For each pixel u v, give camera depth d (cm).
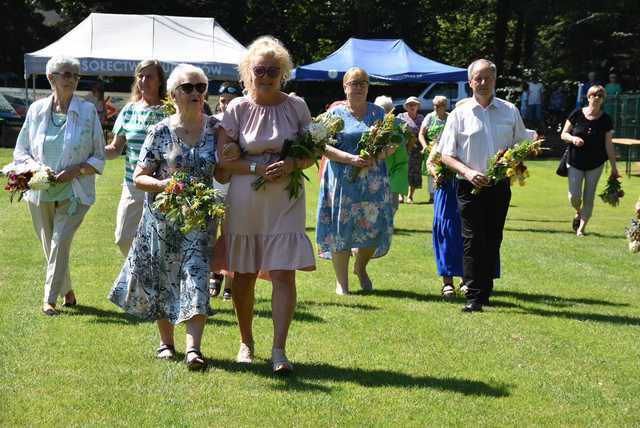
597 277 973
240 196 582
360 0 3694
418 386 568
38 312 745
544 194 1989
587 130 1291
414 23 3825
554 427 502
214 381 566
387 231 867
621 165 2705
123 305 600
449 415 515
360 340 679
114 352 627
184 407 518
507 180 790
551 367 619
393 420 504
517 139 795
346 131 852
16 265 957
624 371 614
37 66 2089
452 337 695
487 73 780
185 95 582
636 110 2772
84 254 1030
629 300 856
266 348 649
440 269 866
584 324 749
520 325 740
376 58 2447
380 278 950
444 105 1584
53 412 506
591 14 3694
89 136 741
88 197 750
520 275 979
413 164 1747
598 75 3794
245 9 3941
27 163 726
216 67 2080
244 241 586
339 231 853
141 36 2088
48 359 607
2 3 3906
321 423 496
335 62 2409
